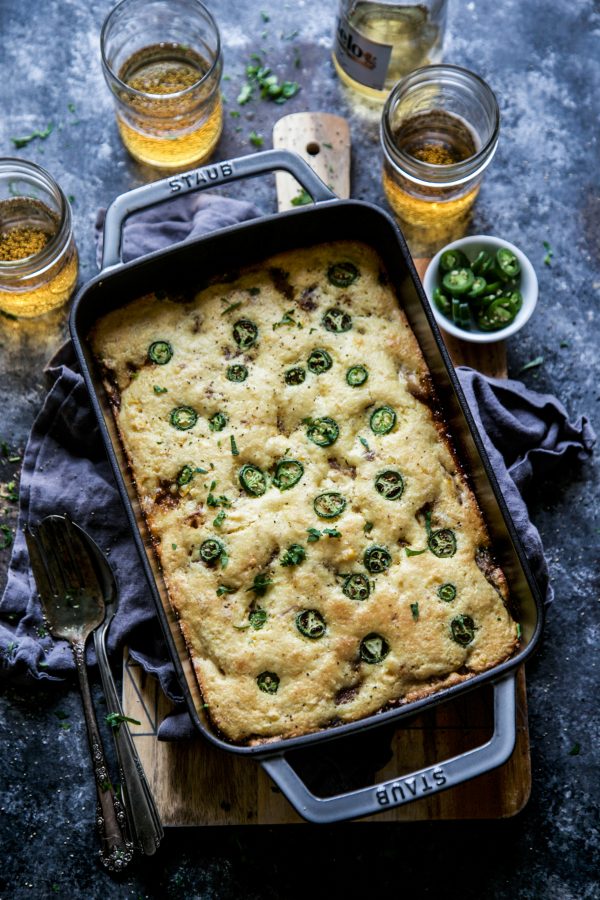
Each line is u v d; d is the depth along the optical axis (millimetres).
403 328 804
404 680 750
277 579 759
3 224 871
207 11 837
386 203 898
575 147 911
